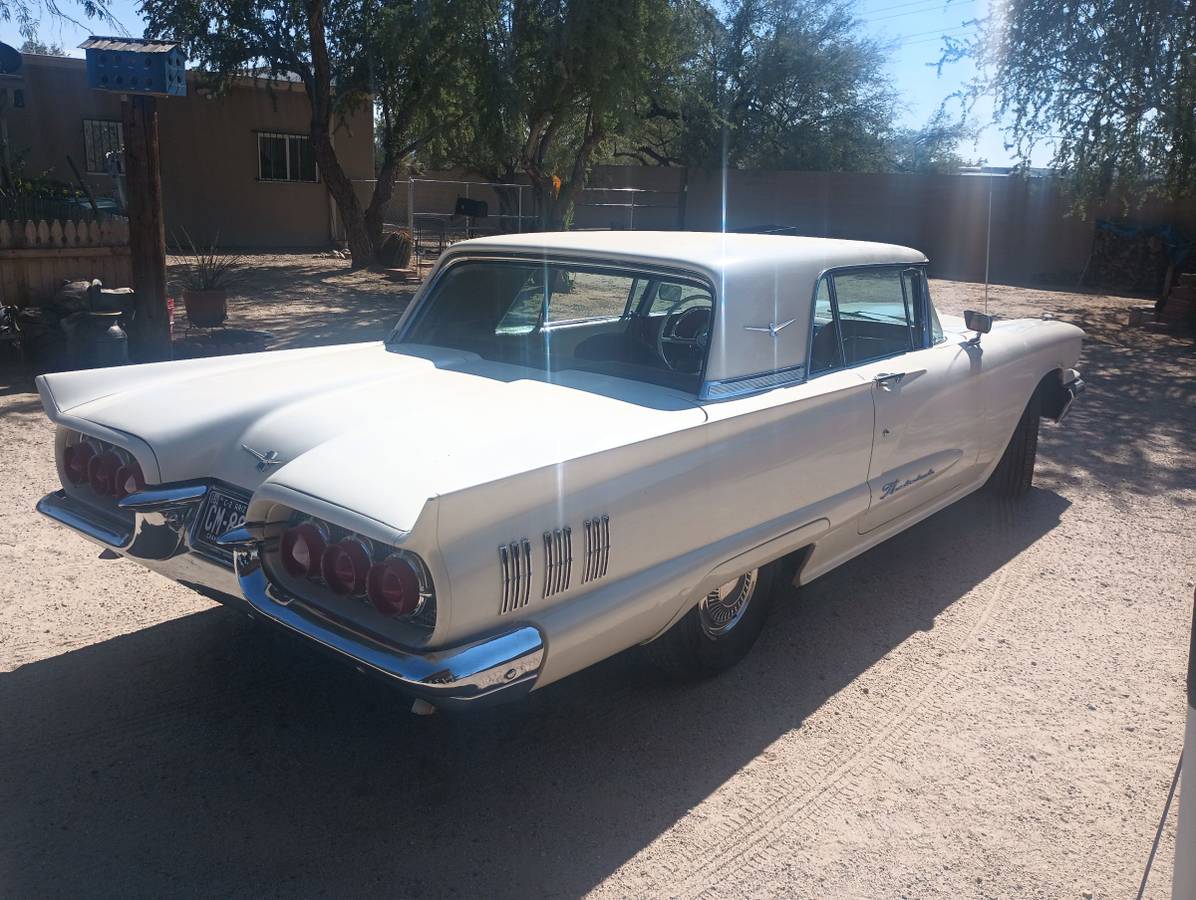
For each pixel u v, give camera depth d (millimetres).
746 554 3492
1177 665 4121
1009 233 23094
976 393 5000
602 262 3881
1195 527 5801
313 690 3693
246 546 2852
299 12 17391
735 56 30688
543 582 2732
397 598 2566
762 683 3883
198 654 3904
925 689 3867
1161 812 3145
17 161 12312
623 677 3910
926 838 2988
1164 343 13156
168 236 21719
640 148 31969
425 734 3445
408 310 4500
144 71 8227
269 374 3744
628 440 2959
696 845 2916
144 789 3061
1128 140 15086
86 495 3541
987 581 4945
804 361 3865
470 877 2744
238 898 2619
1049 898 2756
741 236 4398
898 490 4418
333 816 2982
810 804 3129
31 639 3953
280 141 22672
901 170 34750
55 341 8438
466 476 2598
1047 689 3895
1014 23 15203
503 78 16172
